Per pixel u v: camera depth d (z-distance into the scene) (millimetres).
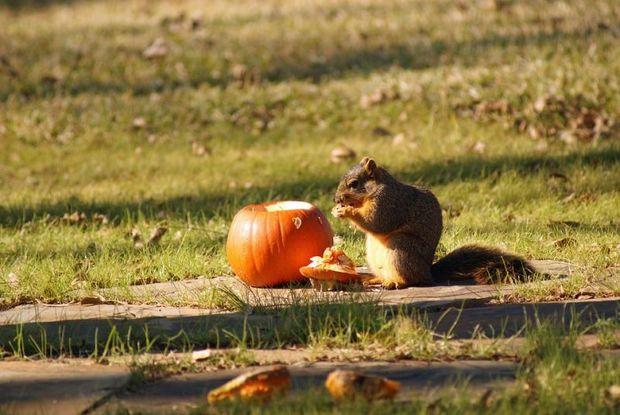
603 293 8414
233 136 17984
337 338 7141
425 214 9016
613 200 12570
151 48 22359
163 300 8805
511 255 9211
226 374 6590
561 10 22453
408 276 8914
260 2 28031
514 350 6848
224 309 8430
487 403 5691
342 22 24188
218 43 23141
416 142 16500
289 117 18562
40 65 22047
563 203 12688
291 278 9219
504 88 17719
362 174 8961
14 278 9781
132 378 6480
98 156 17609
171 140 18062
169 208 13711
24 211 13555
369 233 8969
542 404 5566
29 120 19109
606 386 5891
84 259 10609
